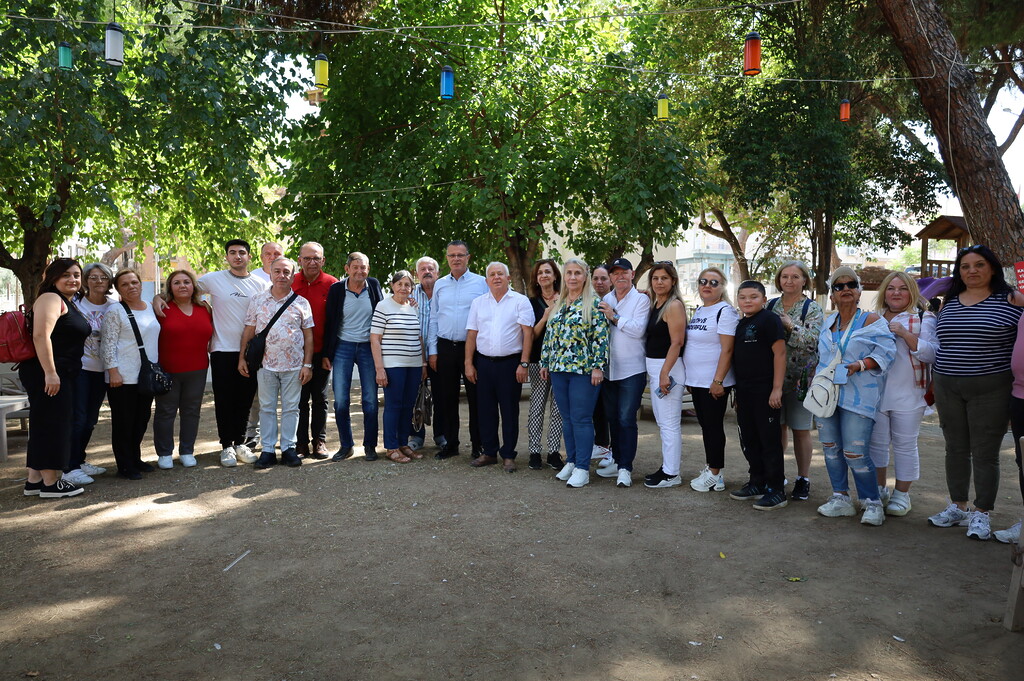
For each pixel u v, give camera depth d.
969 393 4.58
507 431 6.33
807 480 5.50
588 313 5.83
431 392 7.34
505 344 6.27
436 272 7.09
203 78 10.58
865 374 4.76
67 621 3.39
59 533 4.64
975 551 4.29
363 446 7.45
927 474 6.32
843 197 15.05
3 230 12.72
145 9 11.11
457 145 12.15
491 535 4.62
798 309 5.44
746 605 3.55
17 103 9.49
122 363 5.88
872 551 4.30
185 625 3.35
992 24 12.66
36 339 5.11
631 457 5.91
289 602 3.61
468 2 12.69
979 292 4.62
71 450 5.81
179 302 6.38
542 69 12.72
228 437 6.71
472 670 2.94
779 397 5.10
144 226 15.23
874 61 15.40
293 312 6.47
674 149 12.09
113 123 10.83
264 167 12.88
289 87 11.77
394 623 3.37
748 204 16.38
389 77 12.58
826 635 3.23
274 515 5.03
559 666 2.97
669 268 5.75
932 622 3.35
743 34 17.03
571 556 4.24
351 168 12.52
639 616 3.44
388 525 4.82
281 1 11.56
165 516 5.01
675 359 5.63
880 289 5.14
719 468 5.72
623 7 13.52
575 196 12.70
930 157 16.67
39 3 9.54
